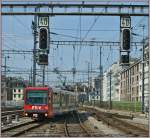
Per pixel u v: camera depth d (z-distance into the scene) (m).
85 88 137.12
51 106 44.97
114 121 50.38
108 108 115.56
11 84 125.44
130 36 27.61
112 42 47.31
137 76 119.50
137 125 42.41
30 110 43.78
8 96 118.88
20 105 99.44
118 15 27.45
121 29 27.61
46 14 27.08
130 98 128.62
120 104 103.88
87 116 62.72
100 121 48.81
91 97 139.12
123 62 28.14
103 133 30.14
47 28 27.28
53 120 49.19
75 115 66.31
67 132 30.22
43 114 43.72
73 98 67.69
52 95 45.66
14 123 40.25
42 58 27.75
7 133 28.47
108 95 167.50
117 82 149.38
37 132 30.55
